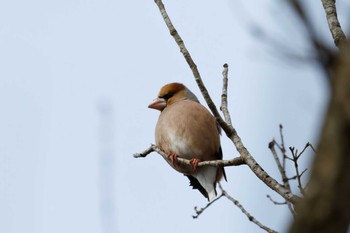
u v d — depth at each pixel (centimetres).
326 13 796
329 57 311
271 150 911
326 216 314
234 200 866
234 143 873
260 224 748
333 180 312
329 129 310
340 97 304
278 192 777
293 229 325
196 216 946
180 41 925
